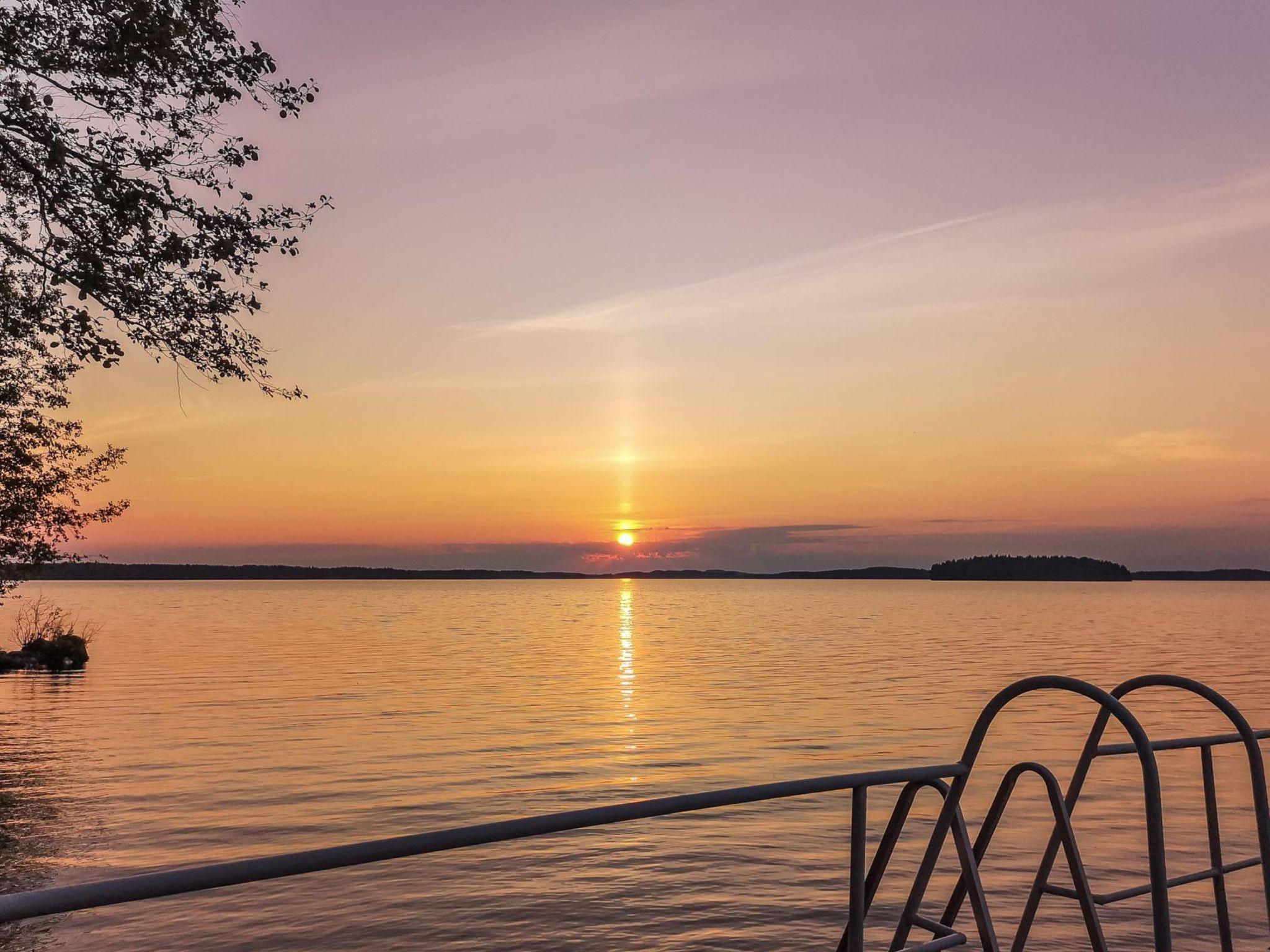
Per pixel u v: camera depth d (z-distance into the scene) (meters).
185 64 9.05
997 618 98.19
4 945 8.83
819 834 12.99
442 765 18.53
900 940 3.21
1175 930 8.95
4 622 81.75
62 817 13.92
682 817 14.02
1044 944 8.62
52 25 8.77
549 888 10.57
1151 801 3.12
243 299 9.82
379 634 71.06
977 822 13.27
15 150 9.08
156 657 47.94
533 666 43.31
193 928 9.27
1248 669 38.78
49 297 9.62
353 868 11.30
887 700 29.88
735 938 9.00
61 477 21.27
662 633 74.88
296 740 21.70
